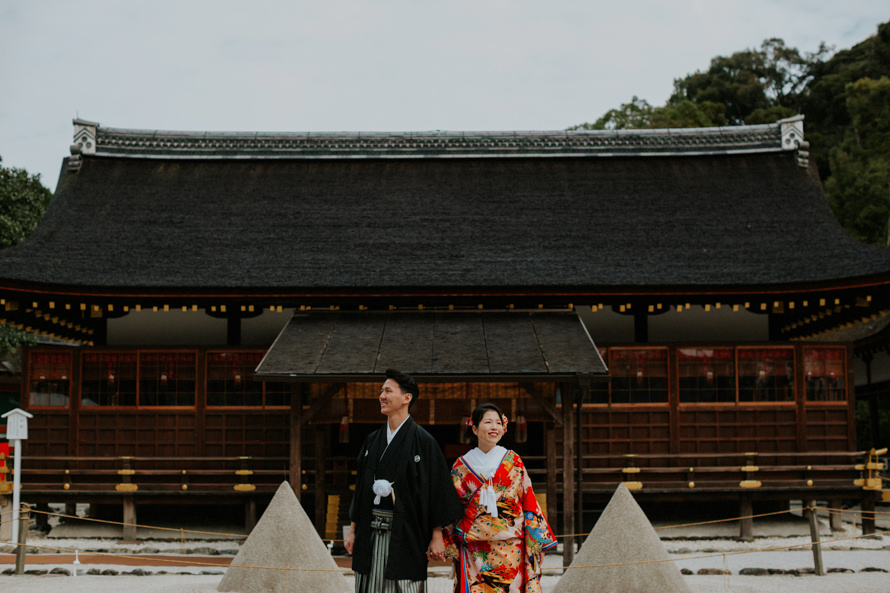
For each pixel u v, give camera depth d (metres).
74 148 17.67
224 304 14.41
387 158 18.27
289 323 14.04
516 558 5.26
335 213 16.72
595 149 18.39
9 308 14.08
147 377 14.55
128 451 14.44
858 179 37.91
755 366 14.70
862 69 54.69
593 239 15.81
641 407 14.54
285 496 8.55
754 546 13.40
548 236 15.91
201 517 15.88
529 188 17.53
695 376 14.66
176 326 15.56
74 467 14.30
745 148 18.19
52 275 14.16
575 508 14.36
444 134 18.58
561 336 13.20
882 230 36.75
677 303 14.52
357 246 15.55
